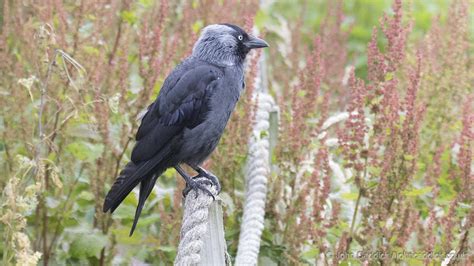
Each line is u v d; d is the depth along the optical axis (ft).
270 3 57.88
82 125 38.09
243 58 39.45
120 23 41.04
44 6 39.68
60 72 36.52
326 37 51.11
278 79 50.75
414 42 52.16
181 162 36.91
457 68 43.50
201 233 28.25
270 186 39.29
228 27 39.37
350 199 36.96
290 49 53.42
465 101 42.65
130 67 41.96
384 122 35.14
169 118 36.29
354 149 35.14
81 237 37.58
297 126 38.73
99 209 38.60
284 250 37.93
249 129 38.60
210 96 36.94
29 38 39.93
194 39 41.83
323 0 65.98
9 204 30.40
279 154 39.19
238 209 39.19
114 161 39.42
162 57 42.24
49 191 38.55
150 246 39.22
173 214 38.17
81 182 39.75
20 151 38.40
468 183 35.96
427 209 39.55
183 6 47.06
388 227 35.47
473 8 47.98
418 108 37.24
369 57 35.70
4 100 38.81
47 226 38.45
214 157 39.70
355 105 35.09
